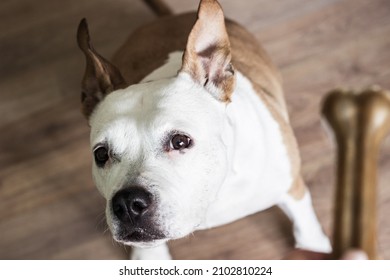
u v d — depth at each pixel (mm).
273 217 2955
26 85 3486
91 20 3650
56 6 3711
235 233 2947
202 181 1841
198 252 2934
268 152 2244
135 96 1927
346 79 3238
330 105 1038
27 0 3746
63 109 3373
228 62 1942
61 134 3297
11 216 3127
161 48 2572
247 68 2471
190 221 1823
